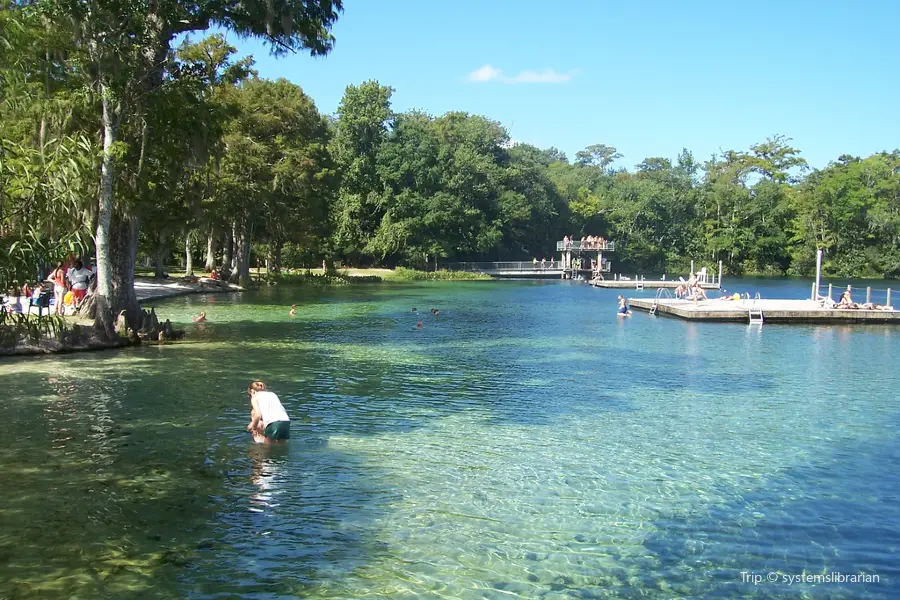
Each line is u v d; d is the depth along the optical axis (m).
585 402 16.67
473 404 16.19
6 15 10.64
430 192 93.12
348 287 65.50
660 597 7.32
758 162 117.62
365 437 13.05
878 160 102.56
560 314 41.28
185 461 11.24
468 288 68.12
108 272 23.09
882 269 96.12
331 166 66.88
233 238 60.91
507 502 9.84
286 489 10.11
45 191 9.72
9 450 11.65
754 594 7.42
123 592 7.07
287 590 7.24
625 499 10.06
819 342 29.23
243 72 27.56
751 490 10.53
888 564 8.16
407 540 8.52
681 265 112.06
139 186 23.45
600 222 116.69
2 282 9.12
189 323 31.80
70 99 20.23
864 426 14.56
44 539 8.26
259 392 12.70
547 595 7.29
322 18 24.31
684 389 18.56
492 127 109.50
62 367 19.42
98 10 19.97
